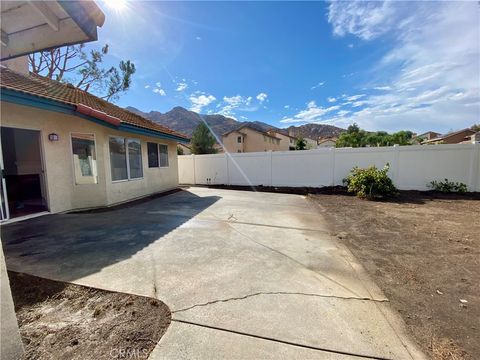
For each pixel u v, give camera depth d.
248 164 12.60
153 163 9.98
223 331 2.03
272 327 2.08
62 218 5.71
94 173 6.89
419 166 9.54
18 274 3.00
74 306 2.36
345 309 2.36
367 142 36.12
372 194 8.86
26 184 7.39
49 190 5.97
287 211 6.78
